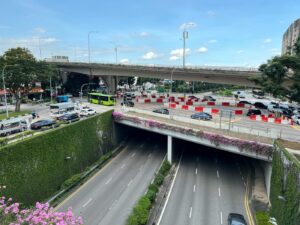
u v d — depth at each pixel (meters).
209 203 32.06
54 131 36.00
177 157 48.31
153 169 42.94
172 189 35.72
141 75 82.88
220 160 47.06
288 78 36.03
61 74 109.12
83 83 114.31
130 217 26.73
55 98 98.12
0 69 65.88
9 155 28.20
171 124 44.97
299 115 55.91
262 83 37.09
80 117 64.31
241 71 57.81
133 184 37.31
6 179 27.62
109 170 42.50
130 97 98.25
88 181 38.16
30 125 52.75
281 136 38.94
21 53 73.38
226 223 27.84
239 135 37.78
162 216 29.05
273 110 67.75
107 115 51.69
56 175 35.75
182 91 153.00
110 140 52.59
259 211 29.25
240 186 36.78
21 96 72.69
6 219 15.68
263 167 39.56
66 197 33.12
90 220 28.08
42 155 33.31
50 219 16.28
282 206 24.98
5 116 62.47
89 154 44.56
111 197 33.34
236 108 74.06
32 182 31.25
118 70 88.06
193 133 40.47
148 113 54.81
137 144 56.09
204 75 67.25
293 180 22.72
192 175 40.44
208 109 63.53
